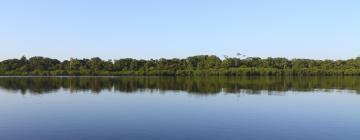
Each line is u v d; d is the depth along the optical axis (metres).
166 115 43.16
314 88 89.25
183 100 59.94
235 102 56.69
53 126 36.41
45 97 65.81
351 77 168.88
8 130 34.62
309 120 40.03
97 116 42.50
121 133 33.34
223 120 39.72
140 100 60.31
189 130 34.53
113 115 43.25
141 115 43.22
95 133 33.38
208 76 189.75
